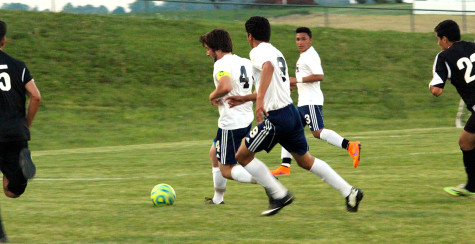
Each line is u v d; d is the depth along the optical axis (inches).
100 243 558.9
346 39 3302.2
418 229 581.6
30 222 659.4
